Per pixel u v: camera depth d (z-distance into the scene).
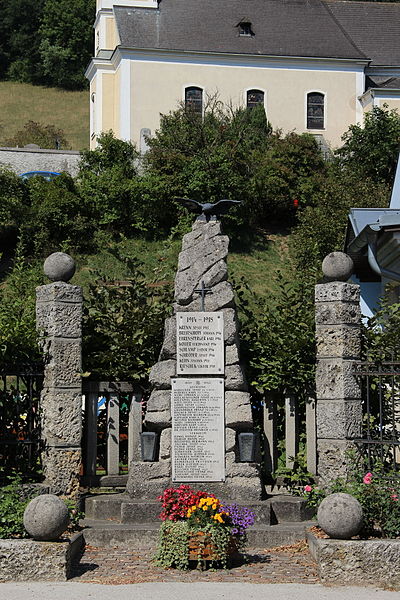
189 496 10.80
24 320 12.62
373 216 17.75
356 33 54.09
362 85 50.16
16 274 20.22
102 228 39.16
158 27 48.88
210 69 48.38
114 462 13.02
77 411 12.19
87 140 75.62
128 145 42.41
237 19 50.72
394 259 16.59
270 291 34.91
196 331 12.34
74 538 10.81
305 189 41.88
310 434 12.95
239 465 12.19
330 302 12.30
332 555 9.96
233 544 10.60
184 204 12.87
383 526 10.77
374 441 11.70
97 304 13.49
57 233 37.69
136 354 13.12
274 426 13.09
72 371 12.23
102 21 50.12
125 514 11.84
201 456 12.18
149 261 36.81
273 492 12.95
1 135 76.50
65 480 12.03
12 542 9.99
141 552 11.12
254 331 13.58
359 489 11.07
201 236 12.64
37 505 10.09
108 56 49.41
